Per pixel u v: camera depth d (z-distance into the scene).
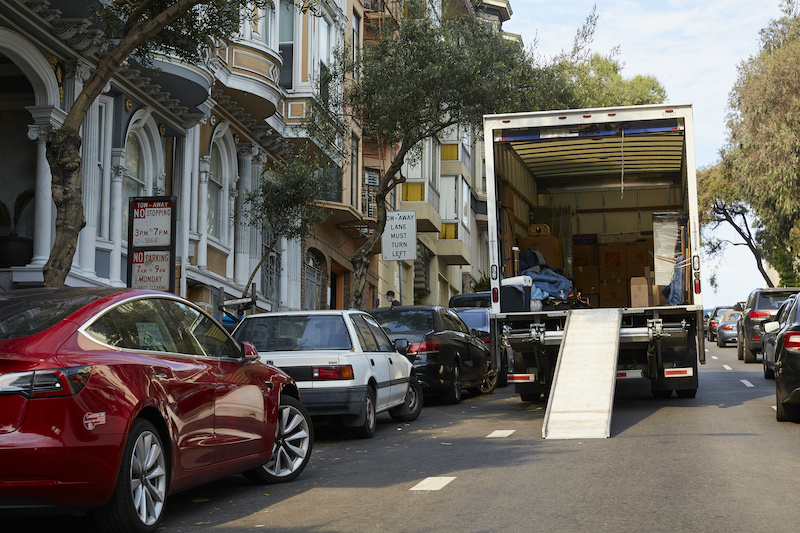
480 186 51.03
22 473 5.32
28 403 5.39
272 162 25.23
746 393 16.20
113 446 5.68
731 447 9.63
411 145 21.92
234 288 22.39
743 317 26.25
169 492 6.43
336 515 6.71
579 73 24.64
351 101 22.62
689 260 13.81
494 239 14.26
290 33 24.73
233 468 7.45
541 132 14.12
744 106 38.38
